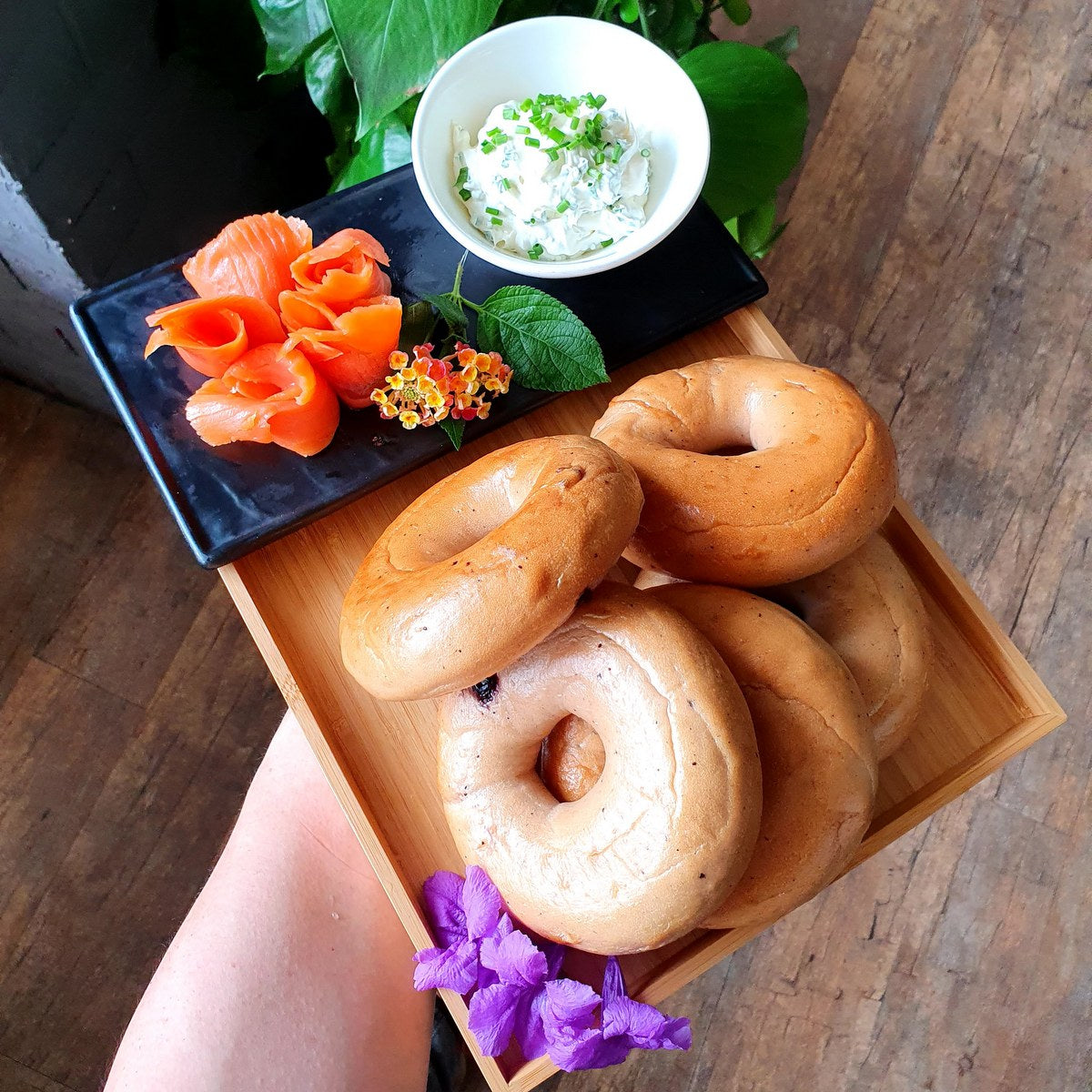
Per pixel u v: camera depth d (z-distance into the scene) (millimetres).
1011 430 710
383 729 455
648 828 352
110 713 662
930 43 744
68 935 639
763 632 388
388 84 469
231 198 629
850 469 396
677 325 497
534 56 481
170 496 465
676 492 395
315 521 480
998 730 470
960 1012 657
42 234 518
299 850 488
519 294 467
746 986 654
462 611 347
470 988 409
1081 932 666
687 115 473
